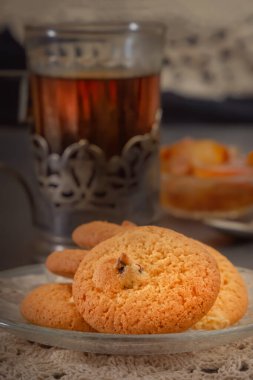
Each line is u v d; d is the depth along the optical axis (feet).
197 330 1.09
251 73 2.89
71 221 1.61
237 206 1.85
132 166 1.59
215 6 2.82
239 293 1.15
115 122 1.56
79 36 1.51
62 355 1.11
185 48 2.87
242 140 2.54
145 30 1.54
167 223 1.82
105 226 1.23
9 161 2.24
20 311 1.17
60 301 1.13
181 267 1.09
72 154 1.58
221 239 1.73
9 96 2.60
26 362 1.10
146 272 1.09
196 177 1.83
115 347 1.07
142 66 1.55
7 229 1.80
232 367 1.08
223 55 2.87
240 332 1.06
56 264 1.19
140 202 1.63
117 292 1.08
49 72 1.55
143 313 1.05
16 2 2.76
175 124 2.84
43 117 1.59
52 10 2.80
